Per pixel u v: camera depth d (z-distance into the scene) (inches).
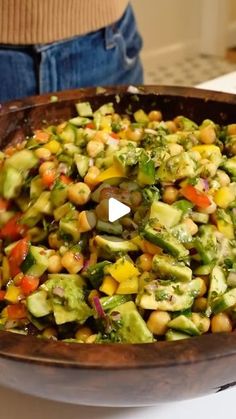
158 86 16.3
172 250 11.6
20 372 9.4
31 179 14.1
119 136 15.3
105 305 11.3
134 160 12.9
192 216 12.5
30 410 11.5
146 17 50.2
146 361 9.0
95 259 12.2
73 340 11.0
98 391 9.5
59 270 12.4
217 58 54.1
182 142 14.5
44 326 11.8
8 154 15.2
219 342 9.3
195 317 11.3
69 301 11.5
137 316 11.0
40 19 19.8
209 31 53.2
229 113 15.8
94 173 13.2
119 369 8.9
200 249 12.0
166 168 12.6
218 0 51.6
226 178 13.4
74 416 11.4
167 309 11.2
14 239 13.7
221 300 11.4
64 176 13.6
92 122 15.7
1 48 20.2
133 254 12.2
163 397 9.8
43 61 20.4
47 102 15.7
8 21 19.7
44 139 15.2
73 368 9.0
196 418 11.3
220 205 12.9
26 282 12.1
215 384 9.7
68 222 12.6
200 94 16.0
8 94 20.6
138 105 16.5
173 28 52.2
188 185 12.6
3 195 14.1
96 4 20.8
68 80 21.1
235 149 14.7
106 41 21.7
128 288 11.5
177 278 11.5
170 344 9.2
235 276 12.0
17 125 15.7
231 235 12.7
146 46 51.6
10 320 11.9
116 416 11.4
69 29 20.4
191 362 9.0
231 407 11.5
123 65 22.8
